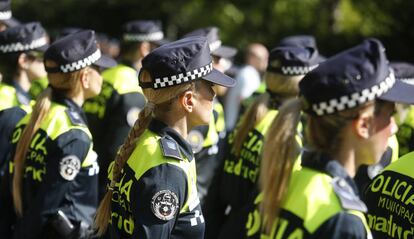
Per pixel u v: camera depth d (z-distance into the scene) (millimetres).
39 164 7406
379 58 4543
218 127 10531
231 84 5984
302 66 8180
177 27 28984
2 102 9336
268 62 8391
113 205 5879
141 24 11953
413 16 25266
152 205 5520
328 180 4590
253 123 8336
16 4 30859
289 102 4797
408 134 9602
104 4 30953
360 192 7551
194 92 5871
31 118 7574
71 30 12891
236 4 28375
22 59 9758
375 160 4707
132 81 10719
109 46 20891
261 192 4875
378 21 25719
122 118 10523
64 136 7391
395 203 5953
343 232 4430
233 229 5770
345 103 4508
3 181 8055
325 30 26219
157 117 5871
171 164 5625
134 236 5539
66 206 7332
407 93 4684
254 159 8188
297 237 4516
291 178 4723
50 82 7691
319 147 4668
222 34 27750
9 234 8031
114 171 5918
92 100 10695
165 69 5754
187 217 5703
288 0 27578
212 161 9586
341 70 4512
